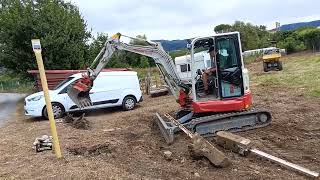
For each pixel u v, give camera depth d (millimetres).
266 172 9414
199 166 9859
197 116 13414
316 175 9109
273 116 14852
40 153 10703
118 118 16812
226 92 13195
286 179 8977
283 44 54062
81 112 19484
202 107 13102
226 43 13078
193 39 12992
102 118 17438
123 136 13055
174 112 16625
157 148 11617
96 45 33906
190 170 9508
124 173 8836
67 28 31156
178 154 10898
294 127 13320
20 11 31484
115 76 19703
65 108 18547
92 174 8633
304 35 52906
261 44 56812
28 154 10711
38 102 18453
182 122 13484
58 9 32062
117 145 11594
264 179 8953
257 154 10531
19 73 32594
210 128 12961
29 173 8945
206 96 13438
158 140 12586
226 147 11211
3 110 26625
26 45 31062
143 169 9531
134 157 10562
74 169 9000
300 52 52312
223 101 13141
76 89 13516
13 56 31344
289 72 29172
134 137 13047
